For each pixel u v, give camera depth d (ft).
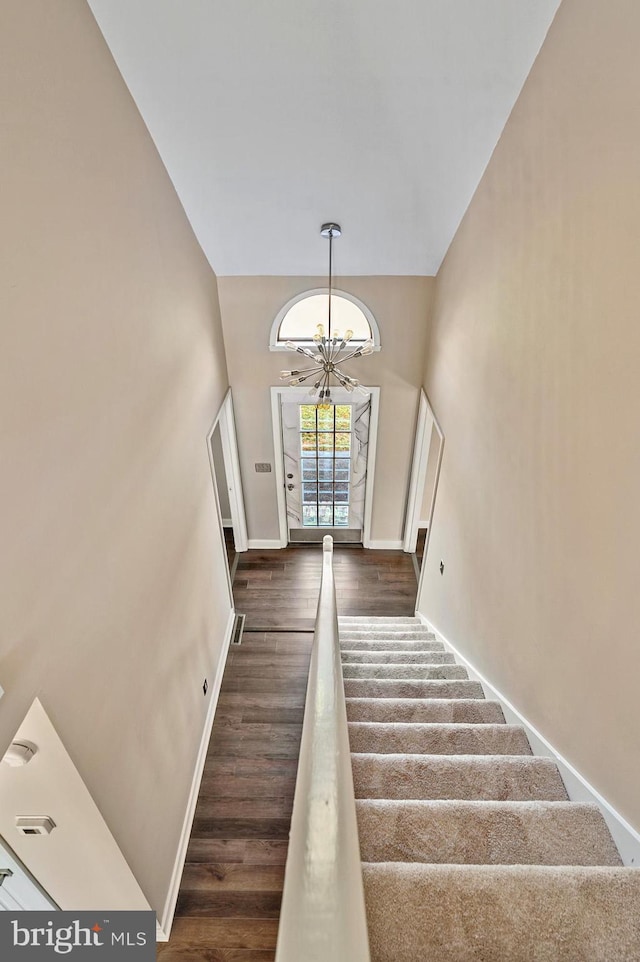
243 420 15.08
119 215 6.09
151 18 5.70
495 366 7.63
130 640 5.96
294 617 14.25
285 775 9.56
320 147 8.08
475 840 4.38
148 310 7.07
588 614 4.74
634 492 3.93
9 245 3.70
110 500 5.49
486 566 8.10
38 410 4.04
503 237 7.22
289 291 13.02
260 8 5.77
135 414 6.40
